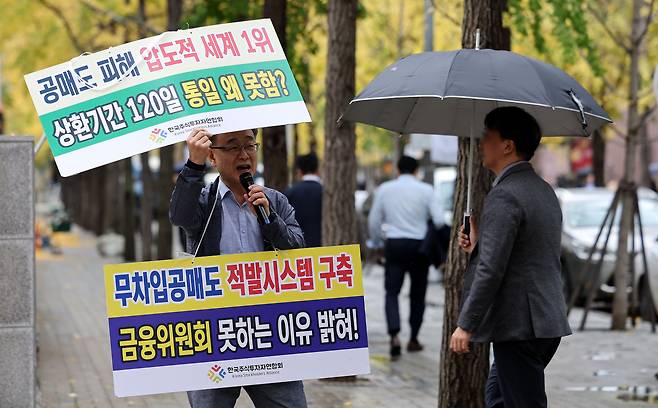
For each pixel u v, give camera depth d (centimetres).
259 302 557
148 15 2238
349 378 1079
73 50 2370
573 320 1675
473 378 768
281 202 583
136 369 552
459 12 1564
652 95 1559
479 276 579
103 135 534
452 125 758
